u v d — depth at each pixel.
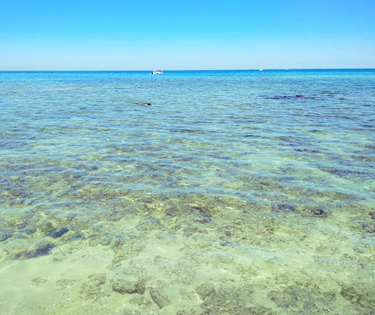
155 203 6.28
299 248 4.72
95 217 5.68
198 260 4.43
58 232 5.16
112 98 28.50
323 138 11.77
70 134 12.55
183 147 10.58
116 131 13.24
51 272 4.14
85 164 8.64
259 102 24.44
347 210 5.95
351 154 9.58
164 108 21.14
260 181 7.41
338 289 3.84
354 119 15.88
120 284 3.92
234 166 8.53
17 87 46.12
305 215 5.77
